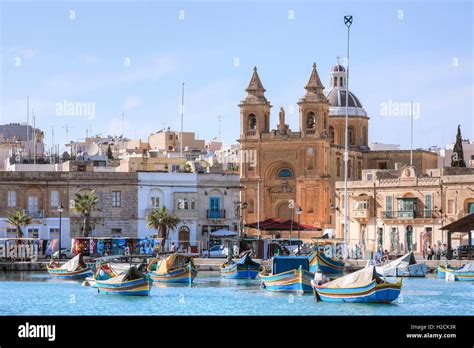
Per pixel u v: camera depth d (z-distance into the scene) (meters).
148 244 134.00
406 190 143.75
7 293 93.25
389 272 112.25
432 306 84.12
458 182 138.25
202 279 110.06
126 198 144.38
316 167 176.25
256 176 178.88
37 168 172.38
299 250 129.88
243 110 180.88
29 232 140.62
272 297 90.50
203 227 147.88
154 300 88.38
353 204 149.88
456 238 138.12
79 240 131.25
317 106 177.50
